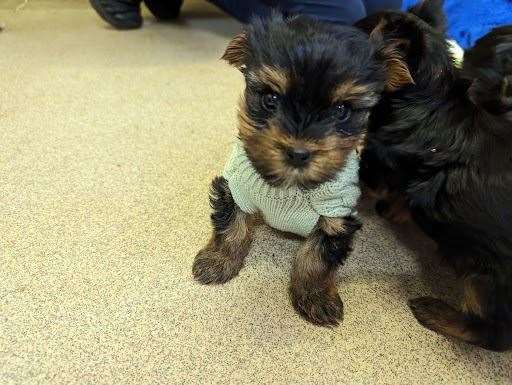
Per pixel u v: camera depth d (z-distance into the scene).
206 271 0.27
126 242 0.29
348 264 0.30
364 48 0.22
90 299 0.26
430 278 0.30
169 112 0.43
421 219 0.26
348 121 0.22
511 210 0.22
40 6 0.64
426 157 0.25
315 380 0.23
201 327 0.25
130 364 0.23
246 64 0.22
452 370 0.24
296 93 0.20
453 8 0.46
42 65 0.49
